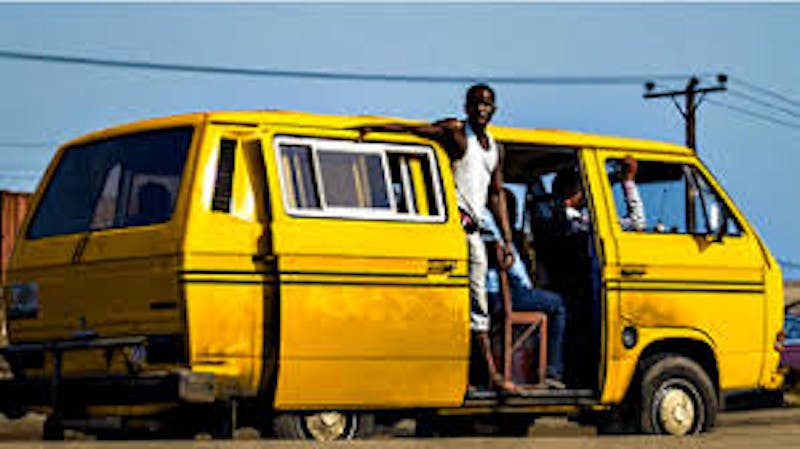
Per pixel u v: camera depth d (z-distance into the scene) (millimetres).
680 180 10695
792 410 17016
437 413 9250
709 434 9688
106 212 8617
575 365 10242
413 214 8969
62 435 8422
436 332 8891
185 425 8289
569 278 10375
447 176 9164
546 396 9750
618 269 10070
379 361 8664
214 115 8438
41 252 8812
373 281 8641
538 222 10727
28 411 8648
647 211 10430
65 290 8609
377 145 8930
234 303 8164
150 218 8336
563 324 10141
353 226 8641
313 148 8656
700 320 10391
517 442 7613
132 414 8102
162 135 8531
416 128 9102
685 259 10391
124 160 8664
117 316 8305
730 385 10547
